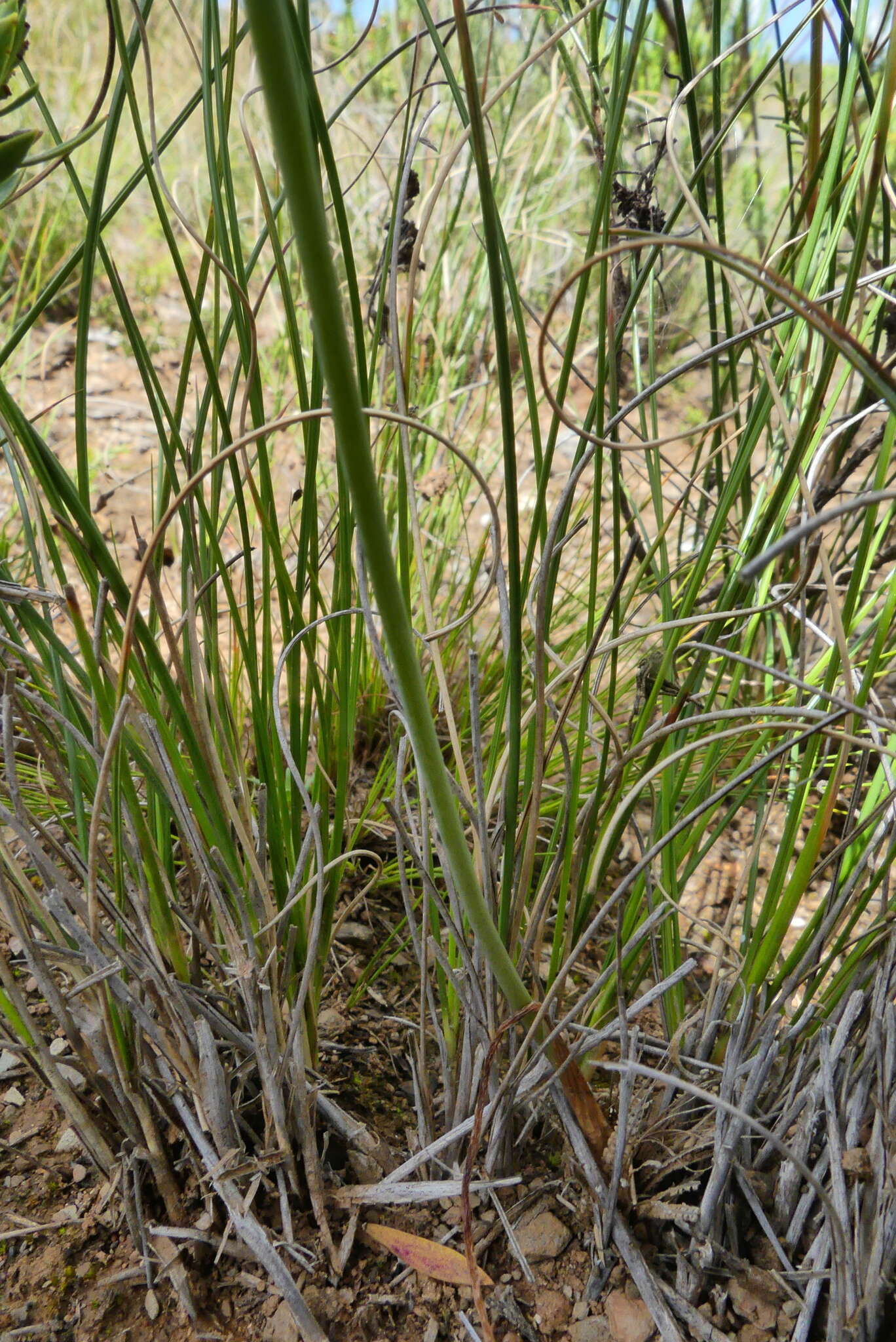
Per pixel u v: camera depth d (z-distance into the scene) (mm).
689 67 333
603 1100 363
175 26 1269
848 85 311
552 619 575
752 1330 303
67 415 864
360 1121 364
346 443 186
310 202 161
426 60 868
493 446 766
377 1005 417
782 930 307
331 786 365
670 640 329
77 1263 319
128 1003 293
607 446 251
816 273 361
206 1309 312
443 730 518
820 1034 303
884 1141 286
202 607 335
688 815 279
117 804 294
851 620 318
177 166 1116
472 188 821
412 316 337
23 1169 342
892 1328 291
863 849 321
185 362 300
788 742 273
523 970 324
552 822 462
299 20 253
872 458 580
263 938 331
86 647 276
